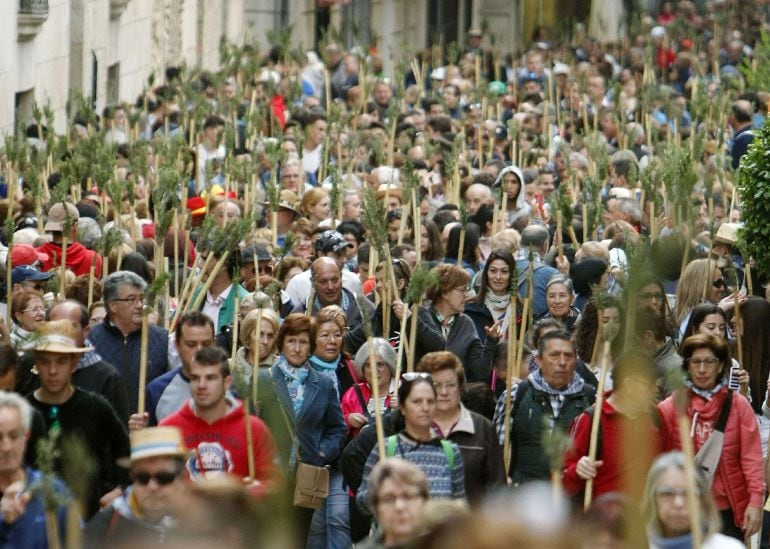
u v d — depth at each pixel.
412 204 30.73
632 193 37.12
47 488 11.87
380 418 16.80
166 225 23.97
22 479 14.33
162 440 13.38
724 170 36.19
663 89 49.47
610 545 7.78
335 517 20.66
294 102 50.59
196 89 49.84
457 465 17.28
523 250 27.83
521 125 46.75
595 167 40.31
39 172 32.34
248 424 16.59
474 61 68.81
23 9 49.75
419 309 23.27
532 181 39.91
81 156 34.31
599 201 32.91
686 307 24.62
